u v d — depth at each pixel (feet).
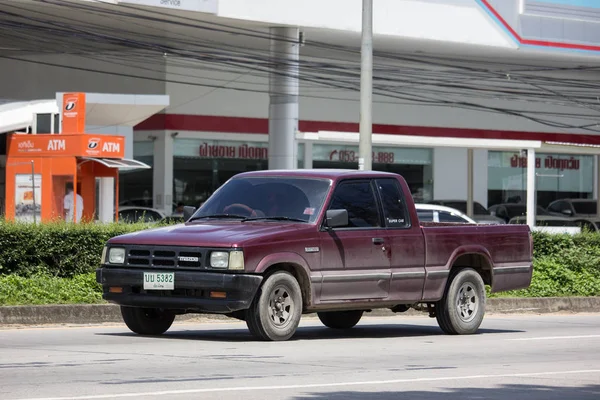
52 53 213.66
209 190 213.25
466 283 63.98
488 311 89.76
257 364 45.29
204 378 40.50
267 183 58.59
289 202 56.95
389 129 233.96
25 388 37.19
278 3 184.65
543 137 253.24
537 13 219.41
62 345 52.47
